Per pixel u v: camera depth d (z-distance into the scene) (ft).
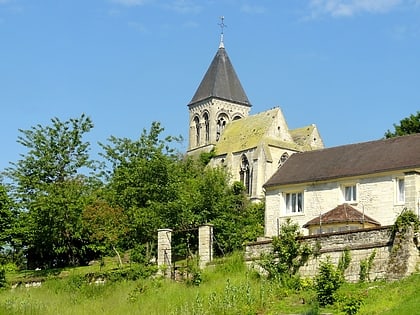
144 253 179.01
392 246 121.08
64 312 123.85
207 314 113.70
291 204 179.83
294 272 131.23
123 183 196.75
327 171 175.01
